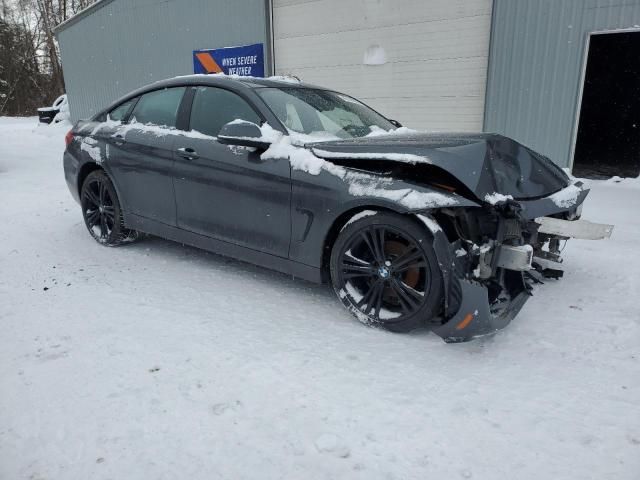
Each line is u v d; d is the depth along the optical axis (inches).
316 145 114.3
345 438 73.6
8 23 1429.6
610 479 65.8
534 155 123.8
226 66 454.9
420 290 101.8
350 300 109.7
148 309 116.9
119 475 66.4
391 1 335.3
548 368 92.6
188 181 134.6
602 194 241.4
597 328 107.7
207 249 137.3
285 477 66.3
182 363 93.1
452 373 90.7
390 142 110.0
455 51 315.6
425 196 95.1
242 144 116.3
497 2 286.4
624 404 81.7
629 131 263.4
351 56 366.3
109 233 164.4
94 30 580.4
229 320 111.6
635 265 145.2
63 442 72.4
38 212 215.5
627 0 246.5
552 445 72.4
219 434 74.2
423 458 69.8
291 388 85.7
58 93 1478.8
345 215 108.5
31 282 133.9
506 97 296.2
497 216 96.3
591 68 266.8
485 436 74.3
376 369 91.8
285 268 120.0
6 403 81.1
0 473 66.7
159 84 153.3
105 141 158.7
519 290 108.8
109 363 92.8
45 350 97.4
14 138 558.3
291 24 396.8
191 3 461.7
